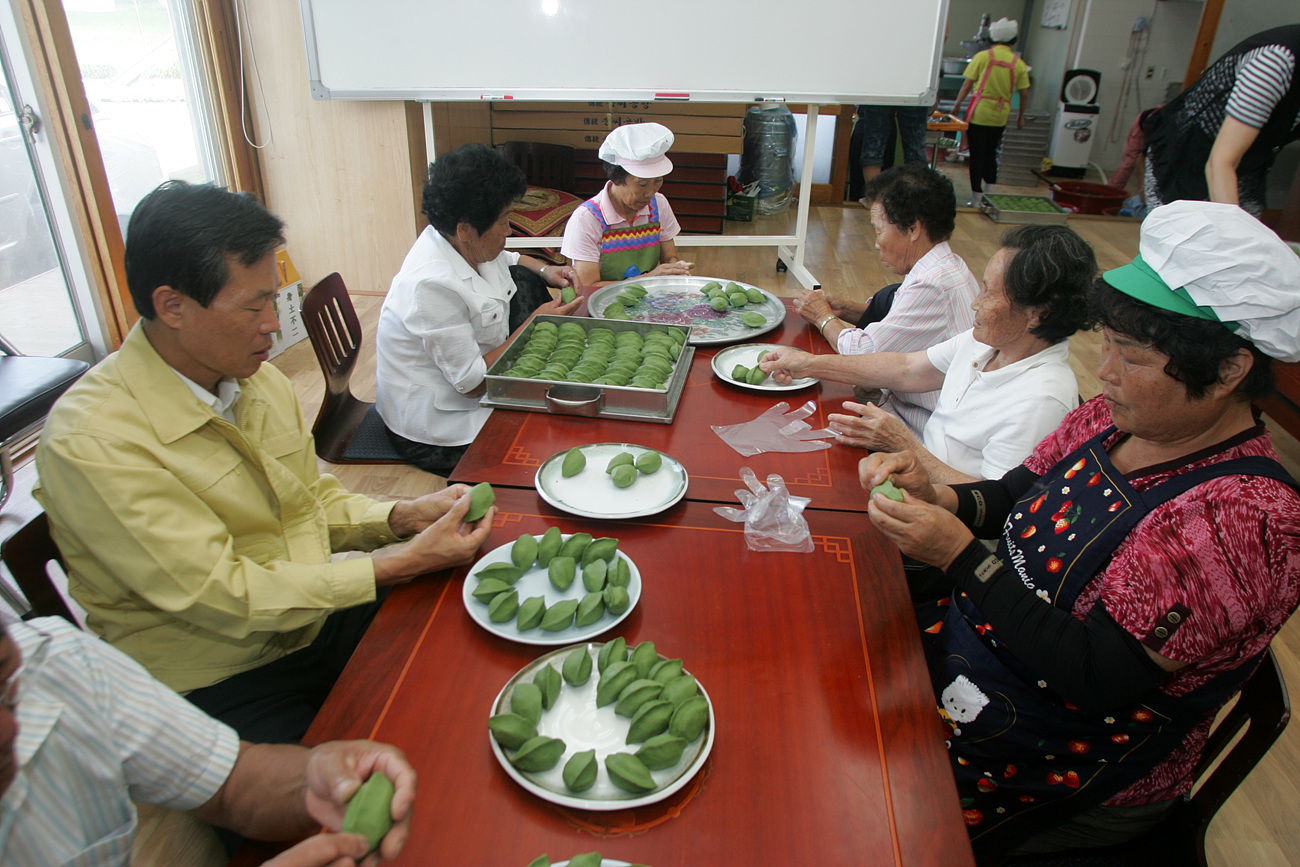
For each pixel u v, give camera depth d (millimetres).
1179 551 921
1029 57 9773
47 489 1049
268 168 4145
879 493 1132
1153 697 1022
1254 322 857
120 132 3436
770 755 876
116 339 3352
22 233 2984
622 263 2826
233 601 1074
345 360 2250
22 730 708
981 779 1160
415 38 3572
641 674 928
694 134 4582
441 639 1032
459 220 1934
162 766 814
